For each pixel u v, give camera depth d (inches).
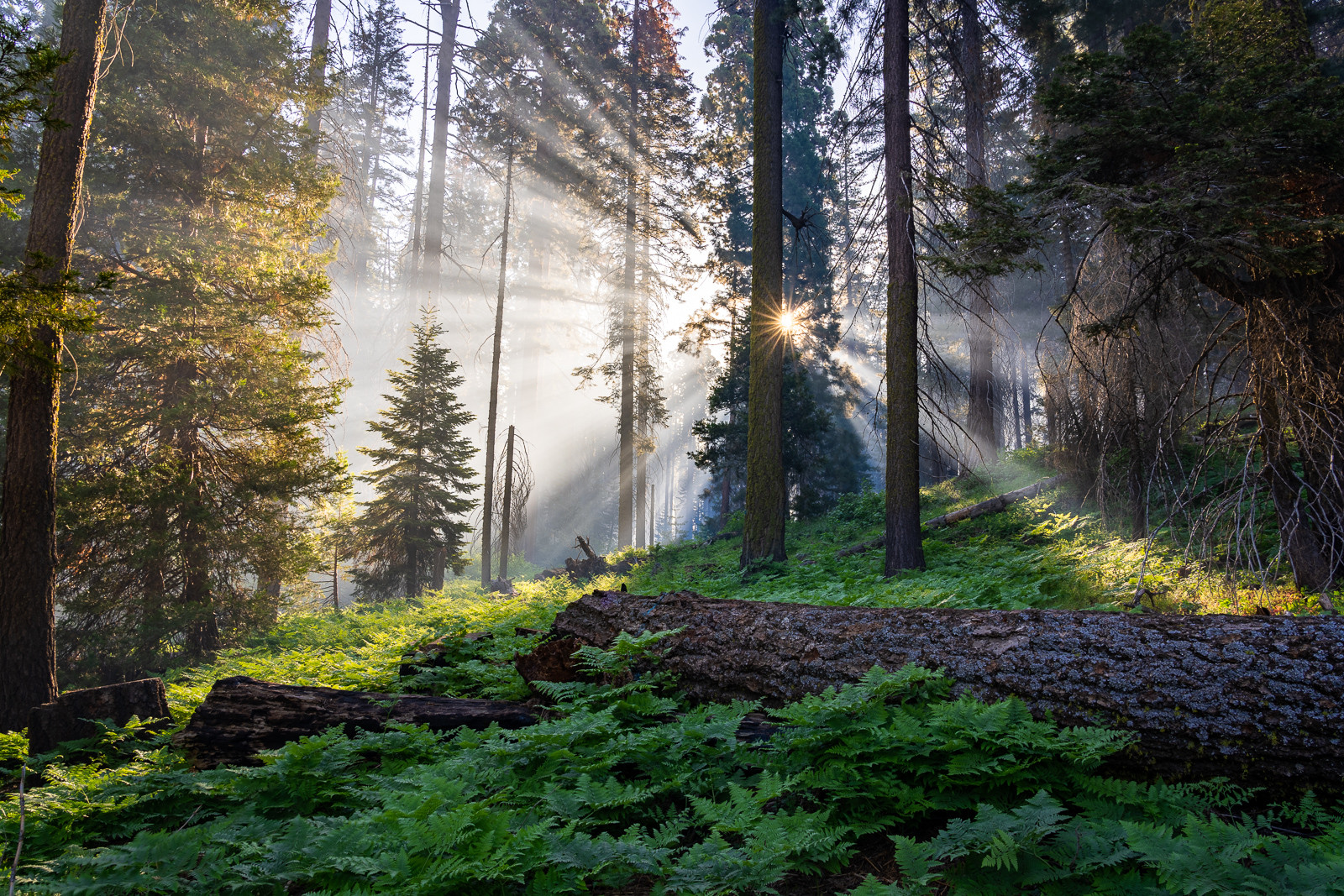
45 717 239.1
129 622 524.7
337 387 609.0
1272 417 322.0
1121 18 772.6
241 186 597.6
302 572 601.9
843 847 119.6
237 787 166.1
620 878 122.6
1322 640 138.5
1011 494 595.5
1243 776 133.0
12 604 294.7
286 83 635.5
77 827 161.8
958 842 110.0
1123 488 462.9
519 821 134.3
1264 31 331.9
